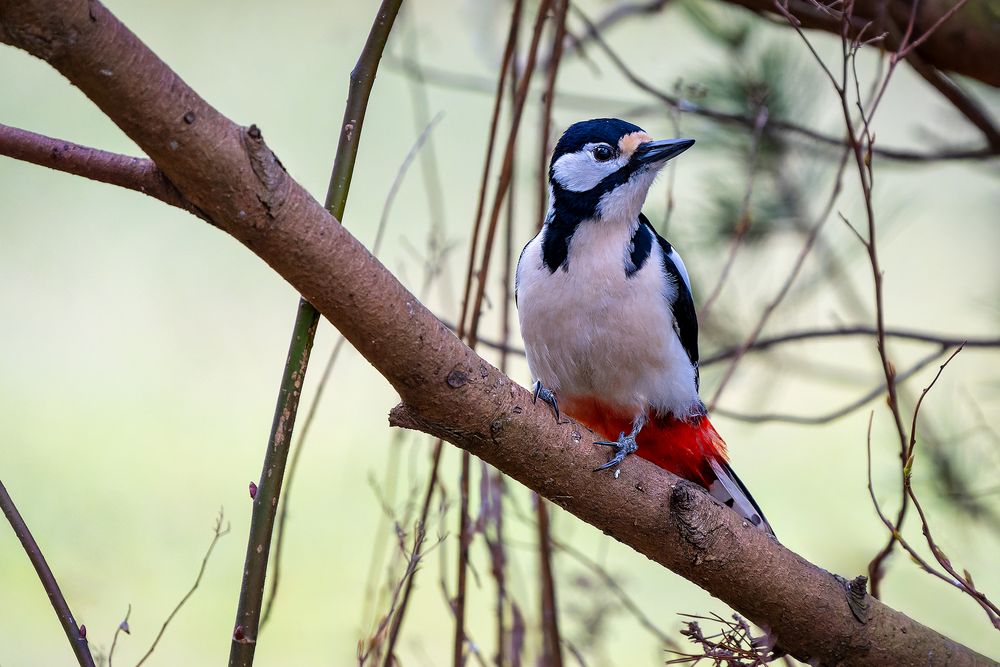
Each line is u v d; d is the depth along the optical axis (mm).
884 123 12750
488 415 5883
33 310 16484
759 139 8438
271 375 16125
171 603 12727
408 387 5695
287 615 12680
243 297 16906
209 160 4895
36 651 11992
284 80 18234
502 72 7527
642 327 7707
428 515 7867
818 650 6449
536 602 8406
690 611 11414
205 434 15445
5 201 17078
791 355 10797
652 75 13969
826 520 12844
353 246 5301
